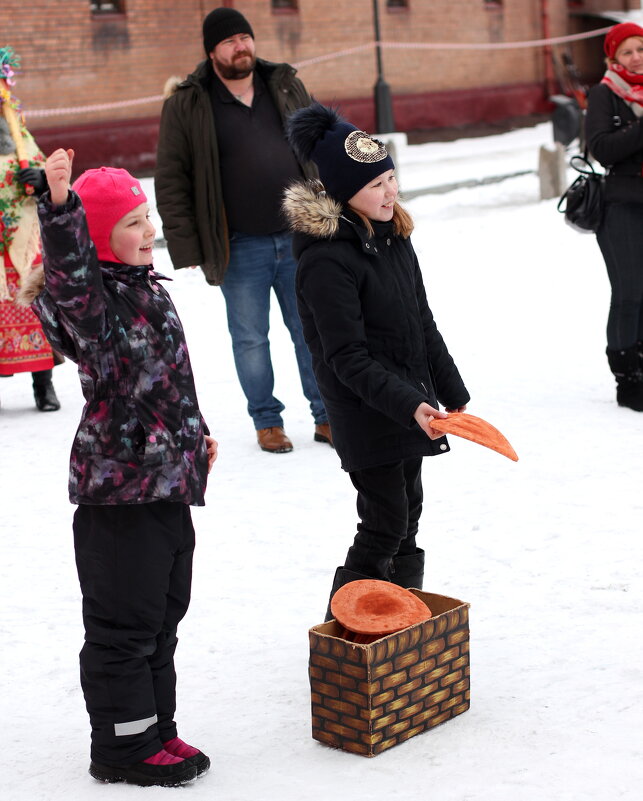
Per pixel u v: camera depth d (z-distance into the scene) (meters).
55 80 23.22
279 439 7.22
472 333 10.23
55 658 4.39
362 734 3.44
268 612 4.70
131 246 3.39
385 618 3.54
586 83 35.16
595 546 5.17
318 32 28.19
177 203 7.17
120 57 24.03
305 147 4.02
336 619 3.58
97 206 3.34
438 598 3.79
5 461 7.36
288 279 7.25
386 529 4.03
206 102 7.11
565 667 3.95
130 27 24.14
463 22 31.56
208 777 3.41
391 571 4.27
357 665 3.41
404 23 30.03
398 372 3.96
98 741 3.42
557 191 17.83
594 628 4.27
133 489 3.31
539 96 33.47
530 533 5.41
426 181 20.89
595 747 3.38
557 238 14.42
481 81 32.16
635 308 7.40
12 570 5.44
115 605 3.37
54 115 23.28
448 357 4.22
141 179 23.62
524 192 19.22
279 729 3.69
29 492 6.68
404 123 29.97
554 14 33.81
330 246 3.88
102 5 24.05
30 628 4.71
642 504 5.70
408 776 3.30
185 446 3.40
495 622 4.40
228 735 3.68
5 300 8.28
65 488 6.74
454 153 25.80
